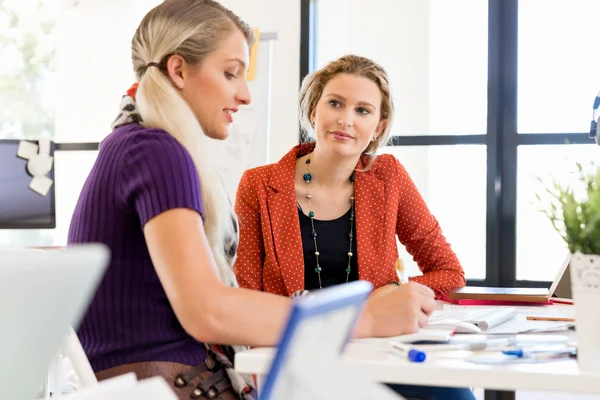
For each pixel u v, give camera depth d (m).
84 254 0.48
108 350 1.18
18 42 4.18
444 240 2.37
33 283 0.46
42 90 4.17
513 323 1.44
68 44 4.13
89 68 4.10
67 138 4.13
